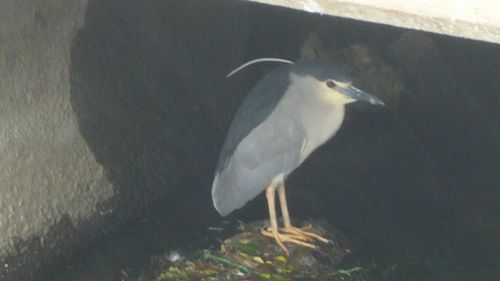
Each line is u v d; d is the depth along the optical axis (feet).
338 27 47.75
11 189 31.60
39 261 32.78
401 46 47.75
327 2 19.24
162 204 38.22
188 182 39.75
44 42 32.96
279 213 37.88
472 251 36.04
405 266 34.65
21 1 31.71
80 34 34.68
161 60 38.96
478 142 44.45
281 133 33.50
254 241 34.60
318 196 39.50
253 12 46.29
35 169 32.58
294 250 34.17
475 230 37.58
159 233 36.24
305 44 46.75
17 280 31.83
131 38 37.32
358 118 45.03
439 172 41.96
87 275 33.58
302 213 38.11
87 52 35.09
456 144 44.19
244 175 33.73
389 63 47.03
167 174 38.65
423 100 46.62
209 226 36.86
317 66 33.68
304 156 34.81
